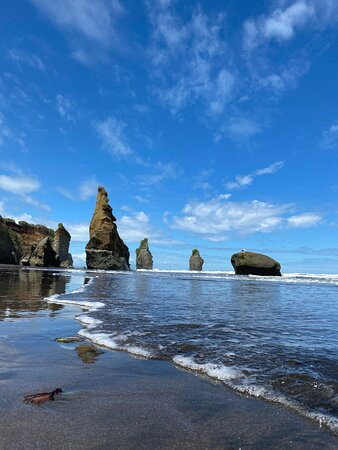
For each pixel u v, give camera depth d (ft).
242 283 82.53
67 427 9.51
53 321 26.68
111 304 37.29
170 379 14.03
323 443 8.93
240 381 13.70
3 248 202.59
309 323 27.27
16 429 9.30
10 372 14.47
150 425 9.80
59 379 13.70
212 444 8.80
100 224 194.90
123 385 13.21
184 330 23.65
